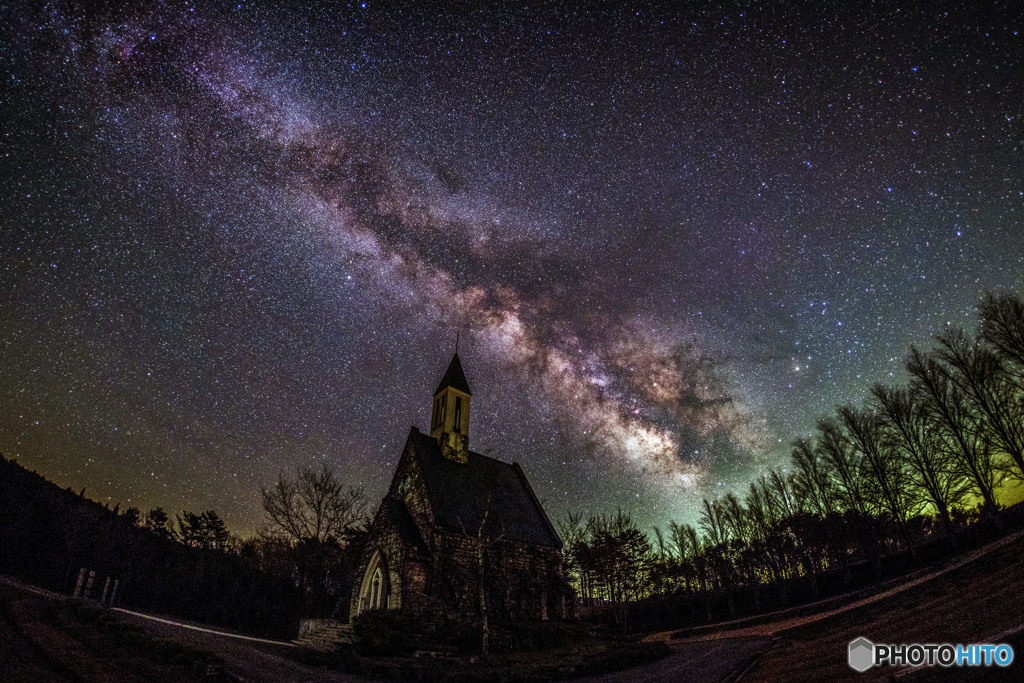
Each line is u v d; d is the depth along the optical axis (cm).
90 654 1584
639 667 2511
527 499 4297
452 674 2077
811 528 4628
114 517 5916
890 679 1334
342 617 4109
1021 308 3728
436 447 3984
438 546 3275
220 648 2059
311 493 4509
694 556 5722
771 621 3706
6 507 4525
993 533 3638
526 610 3488
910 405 4531
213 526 6131
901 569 3938
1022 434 3772
